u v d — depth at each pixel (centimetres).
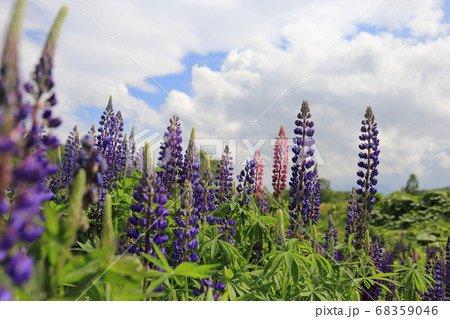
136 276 215
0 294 117
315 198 590
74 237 171
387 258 831
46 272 167
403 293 602
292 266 377
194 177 480
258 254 527
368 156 554
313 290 407
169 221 443
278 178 596
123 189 592
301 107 517
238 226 518
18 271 119
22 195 129
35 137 161
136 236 313
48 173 140
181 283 259
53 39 167
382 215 1384
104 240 229
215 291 335
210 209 483
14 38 119
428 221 1303
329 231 635
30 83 163
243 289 382
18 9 119
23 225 126
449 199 1346
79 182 174
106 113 612
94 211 475
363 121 555
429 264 598
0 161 121
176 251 379
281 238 448
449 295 573
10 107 120
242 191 526
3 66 119
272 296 379
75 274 176
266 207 630
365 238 546
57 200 527
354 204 612
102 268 188
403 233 1214
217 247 432
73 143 579
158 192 307
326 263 424
